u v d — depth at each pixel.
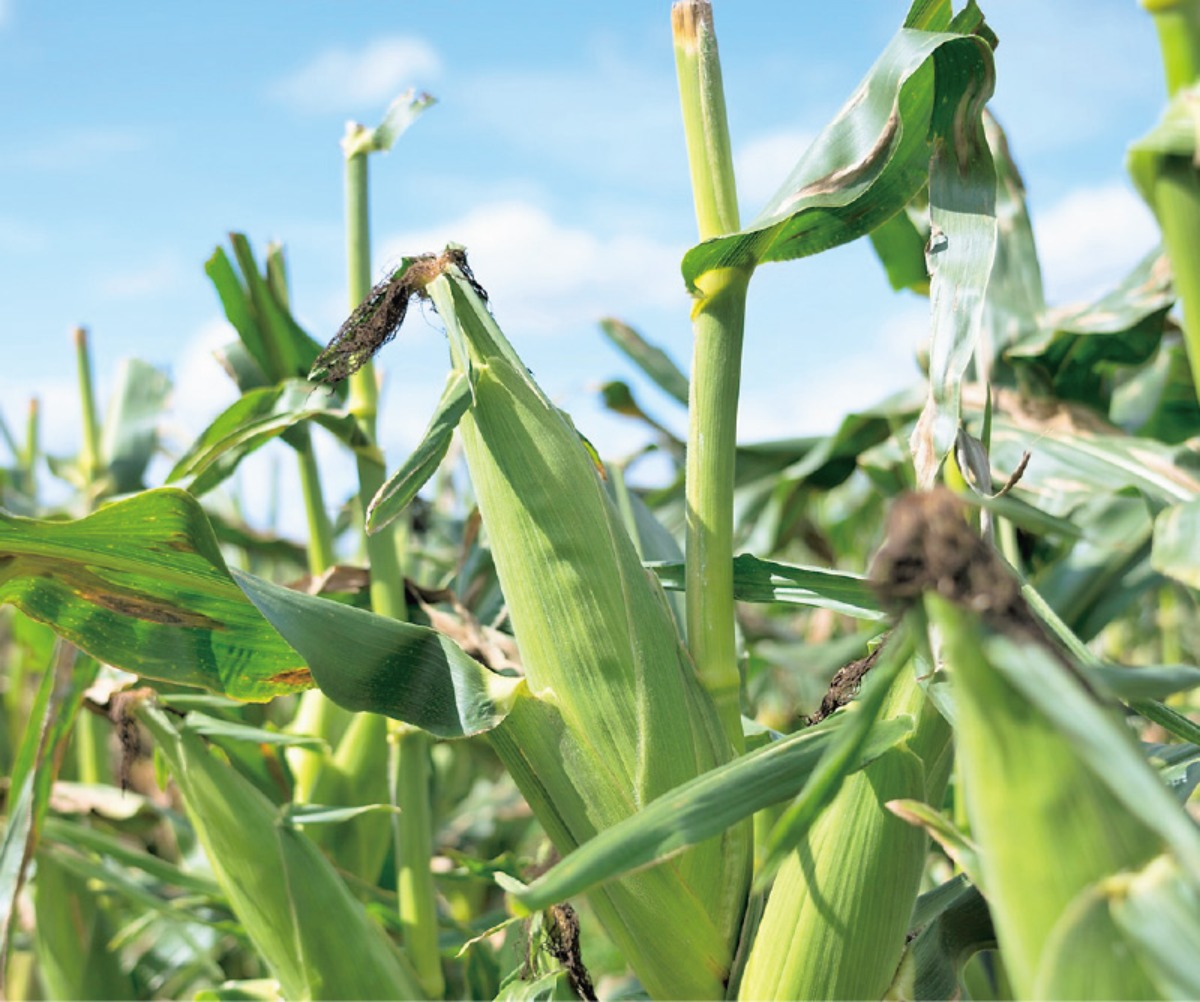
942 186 0.63
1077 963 0.45
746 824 0.64
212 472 0.90
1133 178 0.53
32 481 1.61
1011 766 0.46
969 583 0.46
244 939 0.95
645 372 1.25
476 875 0.92
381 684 0.63
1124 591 0.97
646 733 0.62
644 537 0.98
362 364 0.69
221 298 0.95
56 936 1.00
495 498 0.65
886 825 0.58
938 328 0.61
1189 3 0.52
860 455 1.25
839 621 1.51
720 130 0.67
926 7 0.68
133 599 0.71
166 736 0.81
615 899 0.62
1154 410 1.14
